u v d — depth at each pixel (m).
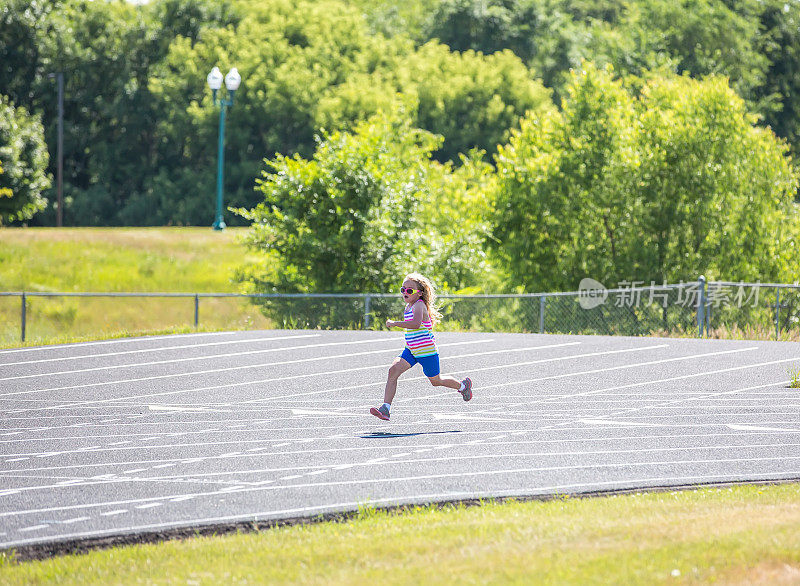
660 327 64.56
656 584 13.58
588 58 181.00
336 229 75.94
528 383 41.62
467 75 186.62
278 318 65.88
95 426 32.06
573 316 66.81
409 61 193.88
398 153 96.50
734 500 20.38
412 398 37.91
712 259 86.56
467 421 32.25
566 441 28.55
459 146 183.12
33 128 147.50
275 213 76.62
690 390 39.62
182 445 28.47
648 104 93.94
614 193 88.31
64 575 16.03
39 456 26.98
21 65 199.50
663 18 171.25
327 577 14.86
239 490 22.56
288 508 20.75
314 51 194.62
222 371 45.72
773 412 34.09
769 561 14.39
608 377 43.25
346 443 28.41
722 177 87.25
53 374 45.25
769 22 187.12
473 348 52.66
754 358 49.09
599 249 89.94
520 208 91.38
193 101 188.62
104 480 23.86
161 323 89.12
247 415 34.16
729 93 88.75
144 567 16.17
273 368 46.53
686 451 27.06
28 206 145.38
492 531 17.45
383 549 16.44
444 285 76.75
